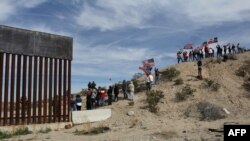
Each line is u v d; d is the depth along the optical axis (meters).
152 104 29.31
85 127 25.58
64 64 26.83
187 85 33.59
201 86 33.31
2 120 23.61
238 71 36.47
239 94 31.42
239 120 25.20
